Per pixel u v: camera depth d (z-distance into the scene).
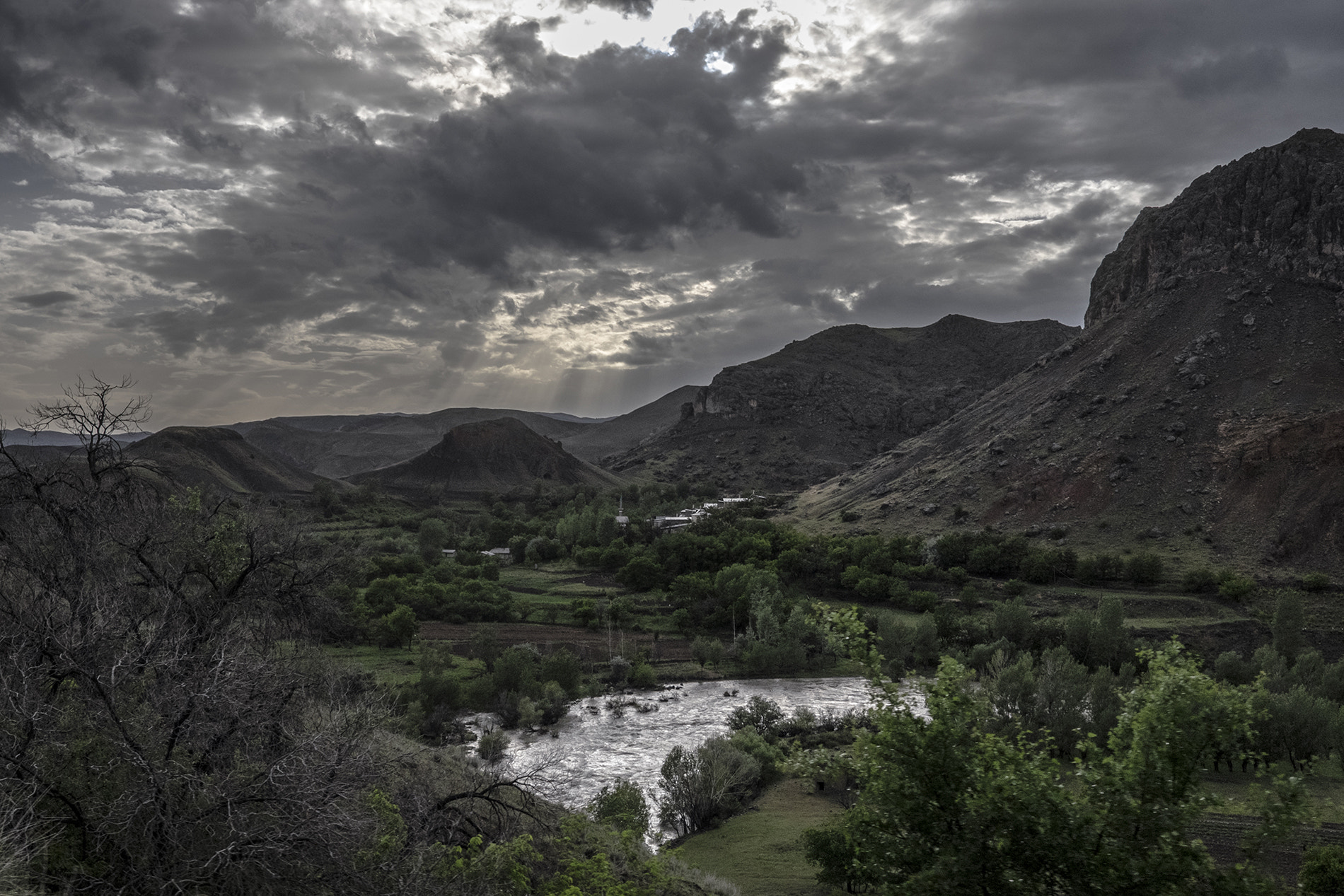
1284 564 135.25
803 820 57.41
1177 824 13.37
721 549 158.62
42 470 20.16
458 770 25.52
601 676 108.25
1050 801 13.98
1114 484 170.88
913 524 184.50
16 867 10.59
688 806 58.25
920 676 16.52
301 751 14.12
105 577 17.61
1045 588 135.62
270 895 12.45
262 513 22.17
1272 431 159.12
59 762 12.99
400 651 105.06
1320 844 41.78
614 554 171.62
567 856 23.28
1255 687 14.52
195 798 12.91
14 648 13.91
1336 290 195.12
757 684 108.19
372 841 15.12
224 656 14.77
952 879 13.60
